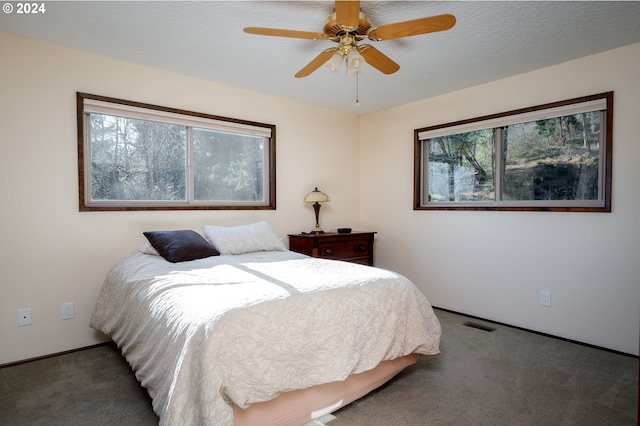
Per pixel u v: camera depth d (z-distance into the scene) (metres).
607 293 2.53
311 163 3.90
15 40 2.29
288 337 1.48
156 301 1.73
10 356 2.30
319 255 3.37
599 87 2.54
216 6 1.94
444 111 3.50
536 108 2.84
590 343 2.60
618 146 2.47
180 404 1.25
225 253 2.77
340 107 3.99
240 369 1.33
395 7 1.94
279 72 2.92
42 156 2.39
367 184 4.30
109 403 1.83
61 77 2.45
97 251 2.61
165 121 2.90
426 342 2.03
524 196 3.03
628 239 2.44
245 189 3.47
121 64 2.69
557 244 2.77
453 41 2.34
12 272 2.30
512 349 2.54
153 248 2.59
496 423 1.66
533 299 2.90
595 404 1.81
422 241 3.71
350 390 1.76
